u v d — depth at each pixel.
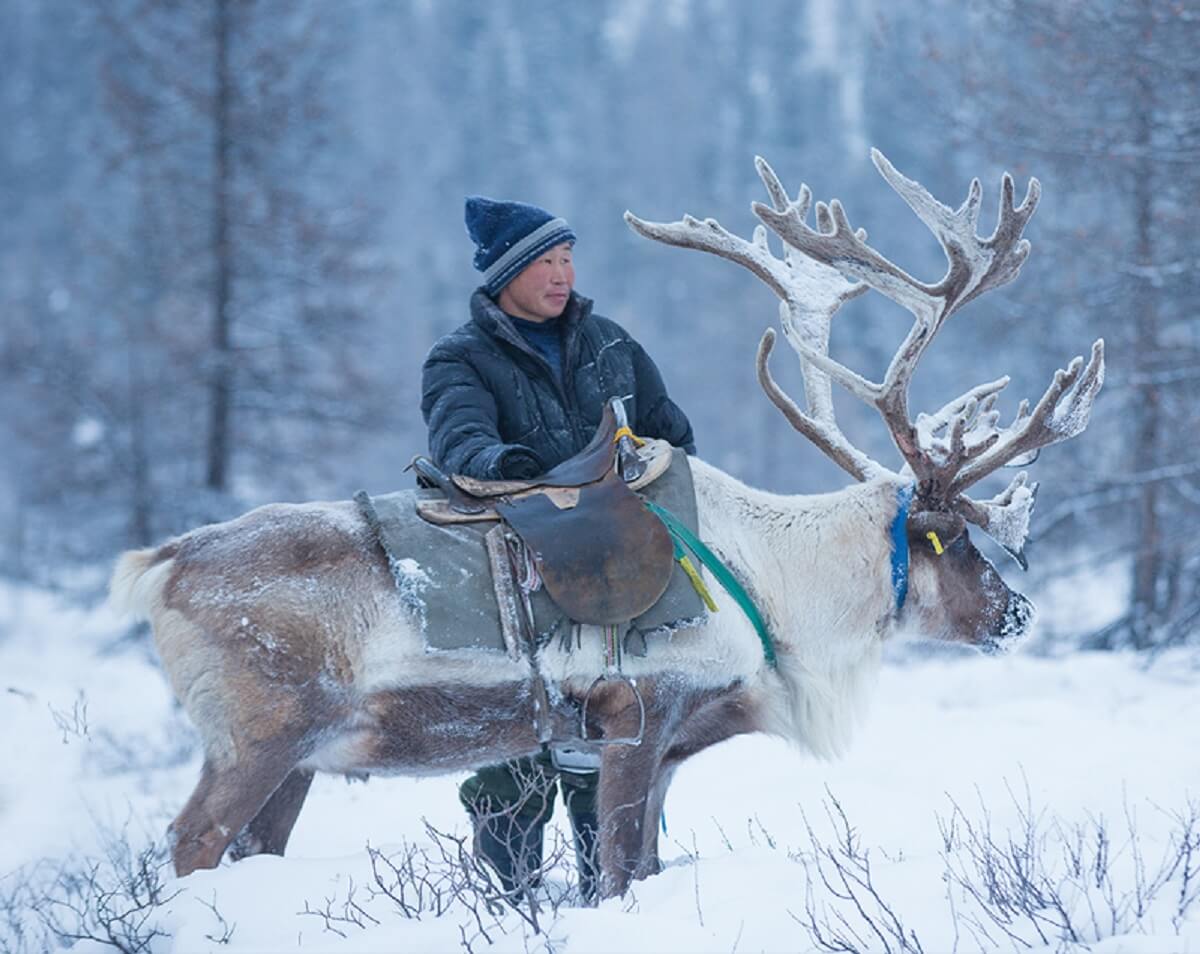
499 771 15.66
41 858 18.58
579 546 14.14
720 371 118.88
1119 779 16.33
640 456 15.23
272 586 14.02
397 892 13.71
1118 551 42.56
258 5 55.97
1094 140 38.88
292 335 56.41
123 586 14.52
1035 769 20.30
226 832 13.73
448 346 15.48
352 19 64.06
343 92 64.38
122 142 57.84
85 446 56.06
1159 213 39.06
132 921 13.40
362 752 14.33
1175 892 11.66
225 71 55.16
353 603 14.09
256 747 13.82
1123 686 30.97
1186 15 36.41
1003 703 30.14
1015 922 11.49
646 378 16.56
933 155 45.94
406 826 19.61
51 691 39.34
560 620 14.24
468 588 14.15
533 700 14.30
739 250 17.06
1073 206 44.69
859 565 15.86
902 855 14.62
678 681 14.59
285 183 56.97
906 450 15.95
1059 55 39.50
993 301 43.59
